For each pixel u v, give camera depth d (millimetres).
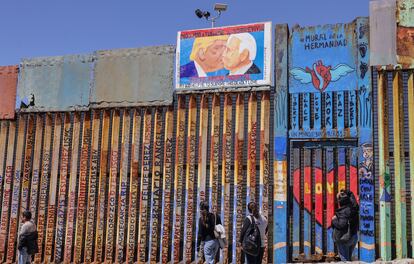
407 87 9508
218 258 10109
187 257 10258
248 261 8680
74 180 11359
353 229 8602
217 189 10320
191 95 10734
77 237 11102
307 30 10102
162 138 10891
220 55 10539
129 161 11078
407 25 9484
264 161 10016
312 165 9805
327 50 9914
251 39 10344
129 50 11273
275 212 9727
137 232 10883
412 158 9289
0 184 11859
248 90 10250
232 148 10344
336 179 9633
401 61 9414
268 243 9789
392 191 9305
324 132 9672
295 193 9758
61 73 11727
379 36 9586
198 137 10586
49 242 11320
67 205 11367
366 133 9414
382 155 9344
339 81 9750
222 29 10602
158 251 10656
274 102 10062
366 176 9320
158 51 11047
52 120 11820
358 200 9336
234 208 10094
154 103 10930
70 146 11570
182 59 10812
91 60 11547
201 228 9234
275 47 10195
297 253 9562
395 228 9172
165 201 10633
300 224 9703
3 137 12016
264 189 9938
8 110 11977
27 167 11766
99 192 11109
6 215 11695
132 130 11102
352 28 9820
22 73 12016
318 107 9805
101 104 11305
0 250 11578
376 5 9711
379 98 9508
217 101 10570
